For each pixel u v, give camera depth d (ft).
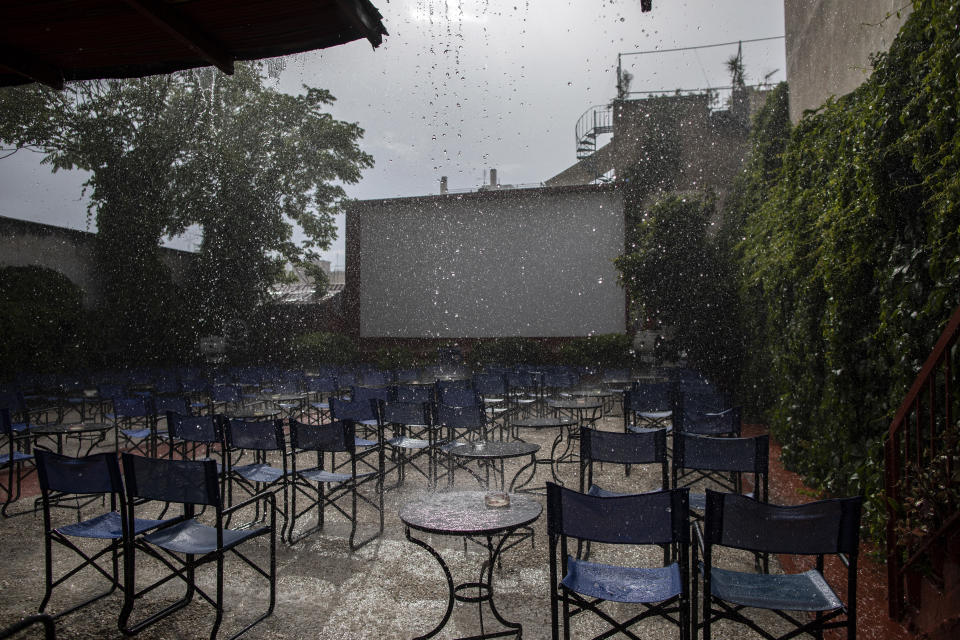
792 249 18.83
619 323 55.88
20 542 14.21
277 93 59.00
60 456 10.26
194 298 57.16
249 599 11.07
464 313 58.80
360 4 8.02
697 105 58.13
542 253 57.52
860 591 11.10
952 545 8.30
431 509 9.52
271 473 14.21
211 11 7.80
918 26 12.21
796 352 18.88
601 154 70.54
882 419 12.84
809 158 18.58
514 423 17.88
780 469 19.92
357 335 60.85
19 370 40.73
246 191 57.77
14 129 49.96
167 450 24.36
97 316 48.96
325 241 66.28
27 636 9.65
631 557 12.71
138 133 53.42
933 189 10.84
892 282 12.27
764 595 7.88
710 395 20.18
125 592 9.86
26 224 45.32
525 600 10.86
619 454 12.86
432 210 59.77
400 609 10.57
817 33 23.54
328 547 13.61
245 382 34.68
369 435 21.53
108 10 7.68
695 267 36.70
